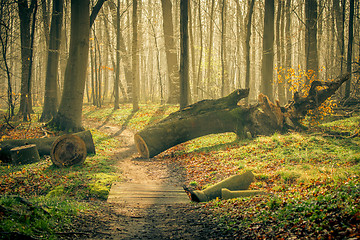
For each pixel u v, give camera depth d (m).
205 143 19.34
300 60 44.06
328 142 14.20
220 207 7.75
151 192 10.05
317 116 20.11
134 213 7.77
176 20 43.25
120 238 5.60
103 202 8.79
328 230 4.57
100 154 17.09
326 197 5.72
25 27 25.98
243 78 54.16
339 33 33.12
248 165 12.59
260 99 18.73
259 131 17.86
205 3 48.00
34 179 11.12
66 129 21.03
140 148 17.62
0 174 11.81
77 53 21.25
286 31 34.41
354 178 7.26
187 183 11.51
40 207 6.15
